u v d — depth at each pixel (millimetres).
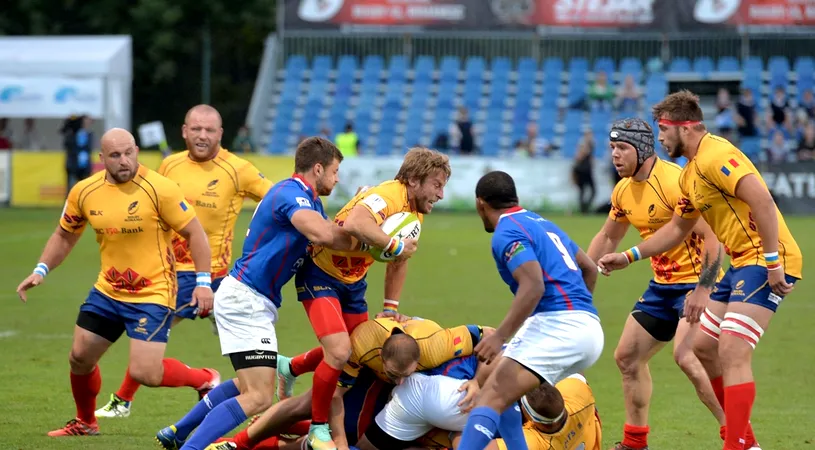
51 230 67688
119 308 22656
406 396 20453
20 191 82562
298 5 97125
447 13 94938
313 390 20781
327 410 20844
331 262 21156
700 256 22812
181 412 25859
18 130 96562
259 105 96750
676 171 23641
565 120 90688
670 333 23297
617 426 25234
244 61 128125
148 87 123688
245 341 20938
